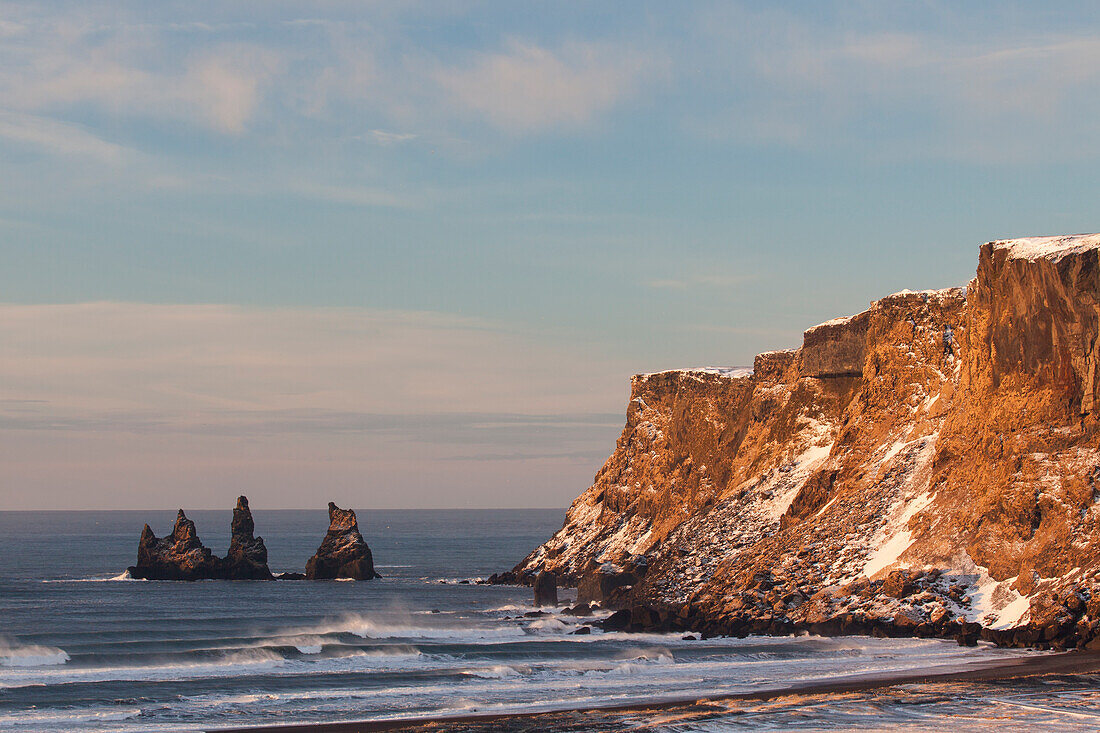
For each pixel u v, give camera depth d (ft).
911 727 153.99
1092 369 262.88
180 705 179.11
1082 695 174.91
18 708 175.94
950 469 296.30
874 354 369.91
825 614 273.75
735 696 183.52
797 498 349.82
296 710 175.11
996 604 249.55
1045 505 255.91
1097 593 226.79
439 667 222.89
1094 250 264.31
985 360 297.12
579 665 223.71
